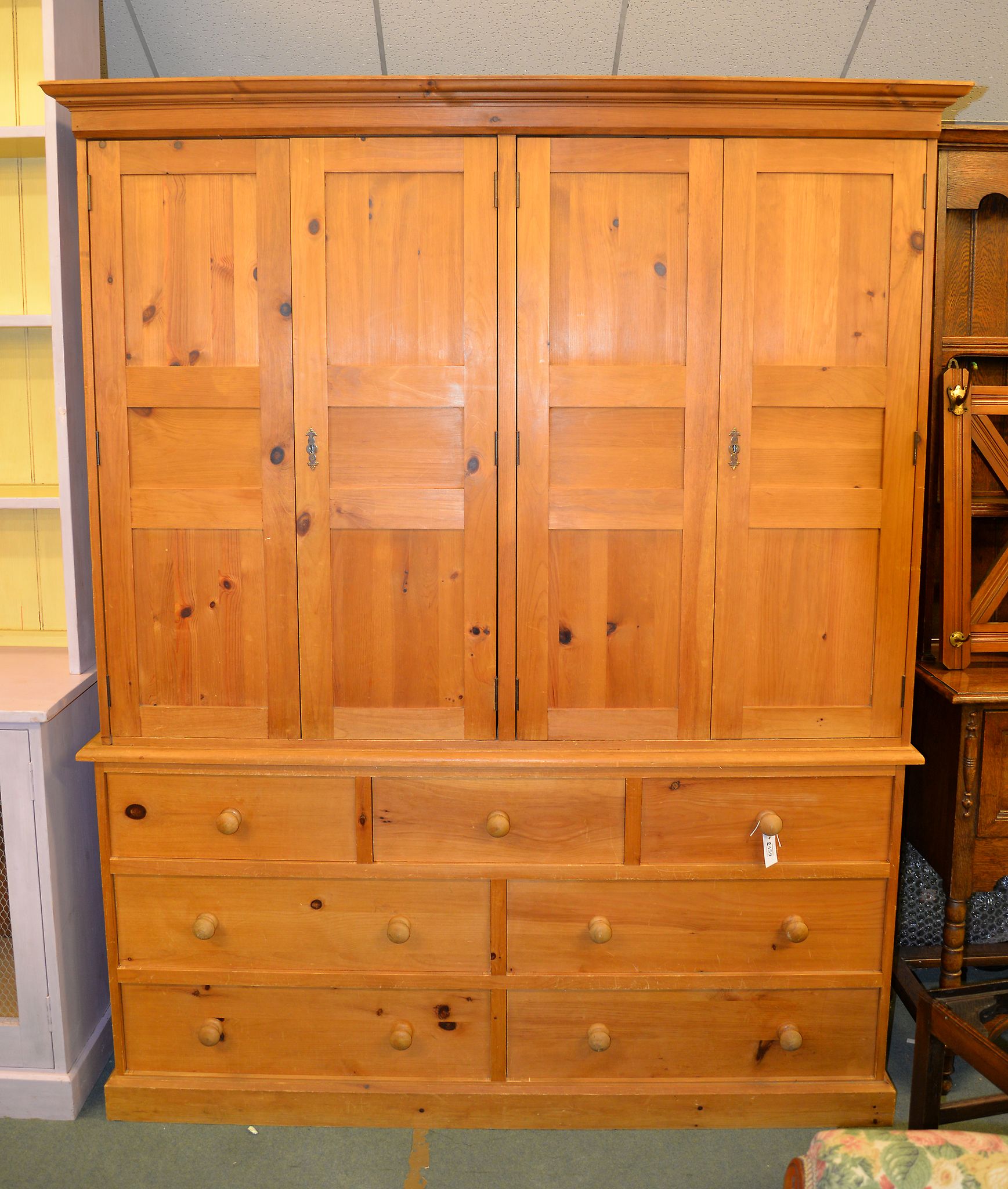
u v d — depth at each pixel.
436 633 1.83
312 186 1.70
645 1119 1.93
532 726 1.85
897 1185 1.16
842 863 1.88
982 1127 1.95
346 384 1.75
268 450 1.77
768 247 1.73
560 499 1.78
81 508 2.04
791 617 1.83
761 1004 1.92
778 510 1.79
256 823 1.87
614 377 1.74
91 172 1.72
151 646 1.85
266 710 1.86
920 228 1.73
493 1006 1.91
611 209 1.71
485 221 1.71
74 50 1.93
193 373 1.76
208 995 1.92
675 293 1.73
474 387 1.74
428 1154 1.86
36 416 2.24
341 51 2.07
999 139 2.01
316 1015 1.93
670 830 1.86
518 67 2.10
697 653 1.82
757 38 2.02
